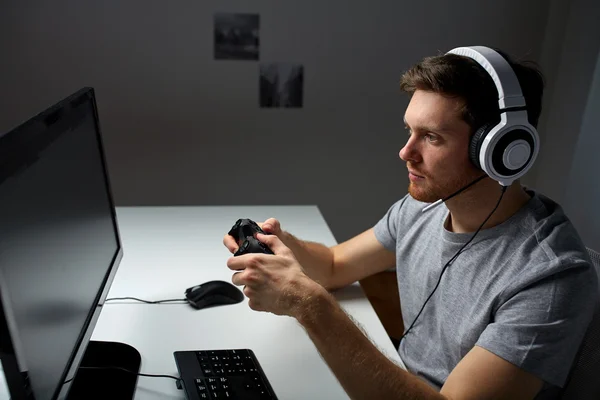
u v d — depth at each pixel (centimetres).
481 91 92
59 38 220
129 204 246
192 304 124
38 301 73
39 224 76
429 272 116
